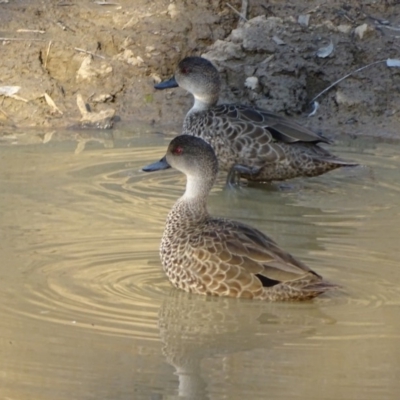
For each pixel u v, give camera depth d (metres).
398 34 18.83
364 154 15.95
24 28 18.41
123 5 19.38
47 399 8.30
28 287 10.43
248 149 14.72
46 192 13.57
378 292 10.61
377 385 8.65
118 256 11.40
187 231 10.78
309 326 9.75
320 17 19.17
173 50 18.50
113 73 17.98
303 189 14.59
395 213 13.38
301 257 11.58
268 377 8.74
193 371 8.78
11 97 17.02
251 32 18.52
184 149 11.37
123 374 8.71
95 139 16.25
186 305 10.18
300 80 17.81
